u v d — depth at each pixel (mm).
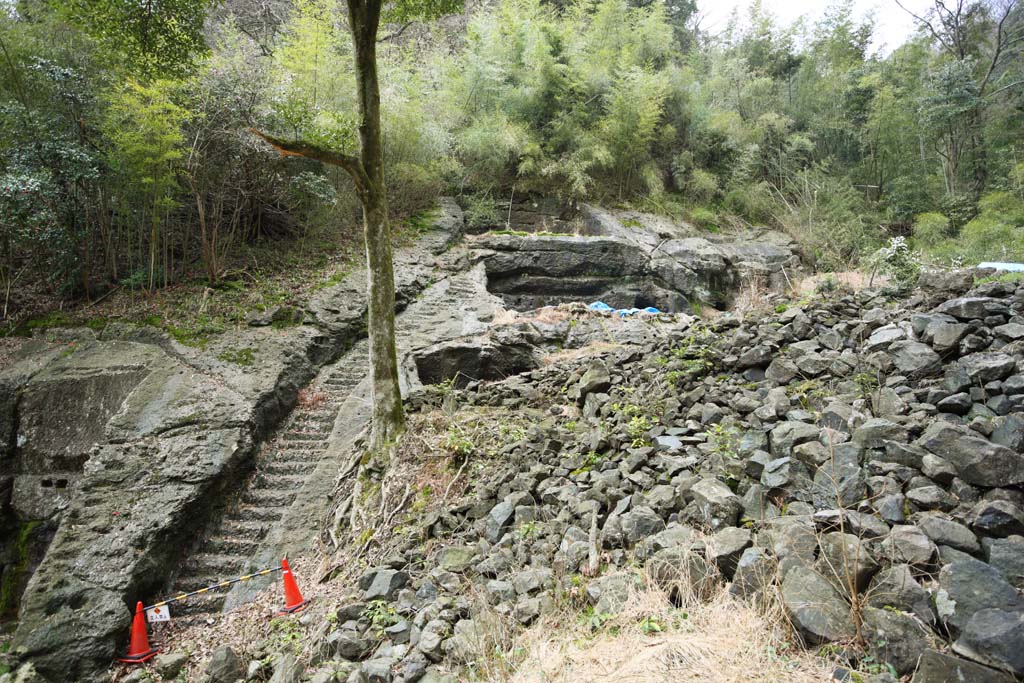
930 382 3957
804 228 17828
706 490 3436
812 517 2945
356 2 6156
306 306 10164
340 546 5625
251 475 7223
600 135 16953
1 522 7309
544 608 3221
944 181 18547
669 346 6188
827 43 23828
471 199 15508
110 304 9883
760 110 21625
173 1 6652
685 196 18562
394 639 3639
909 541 2627
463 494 5250
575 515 4051
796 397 4305
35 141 9102
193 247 11367
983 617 2189
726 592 2822
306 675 3566
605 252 13961
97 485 6359
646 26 20016
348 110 12883
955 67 17781
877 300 5387
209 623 5461
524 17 17812
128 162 9461
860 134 20797
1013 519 2605
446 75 17234
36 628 5160
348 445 7605
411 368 8656
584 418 5785
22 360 8500
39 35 10180
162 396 7602
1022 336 3850
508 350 9336
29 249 9945
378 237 6395
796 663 2379
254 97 10297
